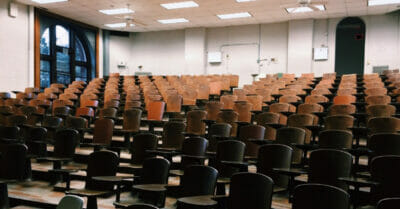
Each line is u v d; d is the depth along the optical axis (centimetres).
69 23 1311
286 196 365
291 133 404
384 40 1202
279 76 1192
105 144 484
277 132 414
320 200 222
